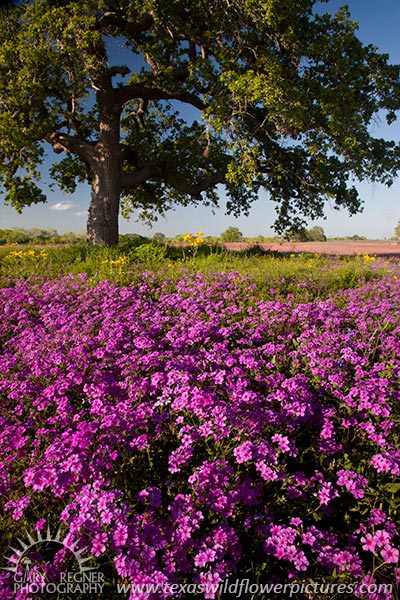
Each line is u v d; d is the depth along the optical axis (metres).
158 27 15.02
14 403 3.57
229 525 2.36
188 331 4.61
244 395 2.98
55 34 12.77
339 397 3.18
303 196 16.91
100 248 12.63
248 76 12.47
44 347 4.29
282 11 12.69
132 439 2.80
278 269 8.62
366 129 13.84
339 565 2.07
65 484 2.30
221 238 43.62
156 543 2.01
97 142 16.31
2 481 2.57
